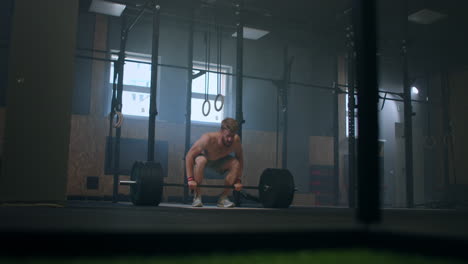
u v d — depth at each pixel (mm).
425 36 9281
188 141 7672
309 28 8344
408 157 8195
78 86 8016
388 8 7941
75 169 7574
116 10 7594
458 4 7738
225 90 9250
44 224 1151
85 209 3219
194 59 9016
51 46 3857
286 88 8414
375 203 1106
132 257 778
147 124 8344
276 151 8625
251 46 9516
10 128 3641
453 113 10789
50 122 3770
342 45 9586
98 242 771
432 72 11180
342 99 9945
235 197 6250
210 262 772
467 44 9680
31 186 3641
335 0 7551
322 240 950
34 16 3830
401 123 10883
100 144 7801
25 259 716
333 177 9422
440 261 848
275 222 1618
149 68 8672
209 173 8586
